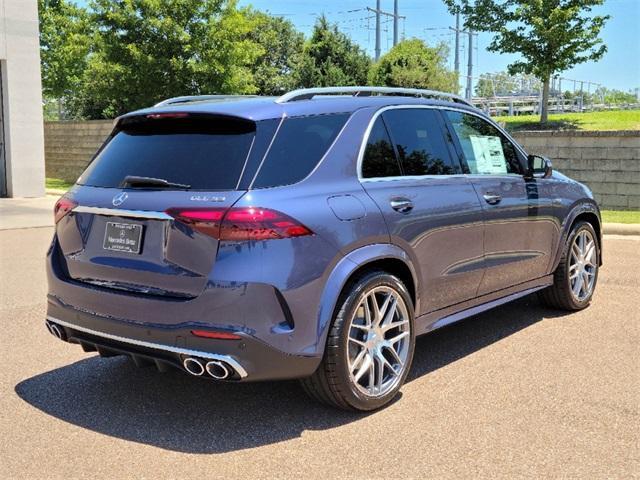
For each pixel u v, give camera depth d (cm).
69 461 347
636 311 635
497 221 512
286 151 381
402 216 423
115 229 389
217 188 362
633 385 446
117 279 388
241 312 348
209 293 349
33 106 1806
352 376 392
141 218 376
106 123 2133
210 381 464
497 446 359
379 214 408
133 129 430
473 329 582
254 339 350
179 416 404
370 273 403
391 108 455
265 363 356
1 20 1723
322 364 381
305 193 377
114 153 423
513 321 605
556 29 1803
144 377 471
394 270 438
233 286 347
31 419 400
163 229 368
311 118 404
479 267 498
